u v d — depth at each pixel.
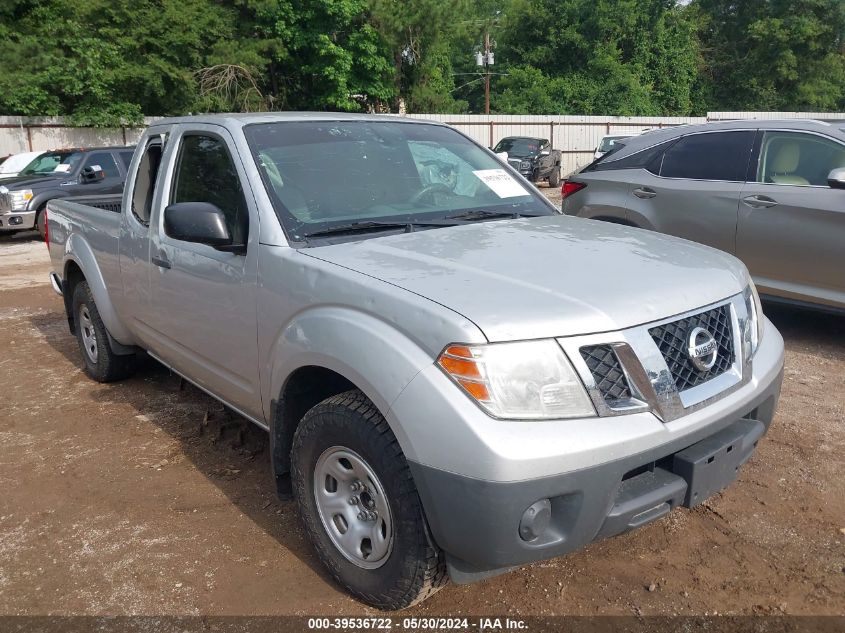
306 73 29.12
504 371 2.26
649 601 2.81
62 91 22.84
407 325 2.43
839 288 5.47
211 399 5.11
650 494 2.47
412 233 3.27
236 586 2.97
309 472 2.89
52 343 6.72
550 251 2.99
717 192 6.04
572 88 36.38
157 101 24.94
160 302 4.03
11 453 4.31
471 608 2.79
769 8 42.22
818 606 2.75
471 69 44.09
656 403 2.42
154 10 24.56
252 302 3.17
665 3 40.12
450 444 2.25
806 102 41.72
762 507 3.46
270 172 3.35
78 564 3.16
